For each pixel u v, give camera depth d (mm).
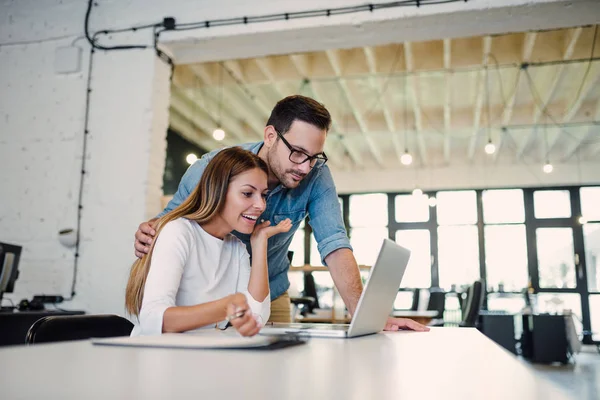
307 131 1620
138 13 3895
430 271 10812
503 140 9148
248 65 6160
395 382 583
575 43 5188
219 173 1436
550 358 7160
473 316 5242
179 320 1116
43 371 575
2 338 2977
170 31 3820
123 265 3615
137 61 3834
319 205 1849
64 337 1290
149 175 3705
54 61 3953
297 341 968
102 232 3686
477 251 10711
